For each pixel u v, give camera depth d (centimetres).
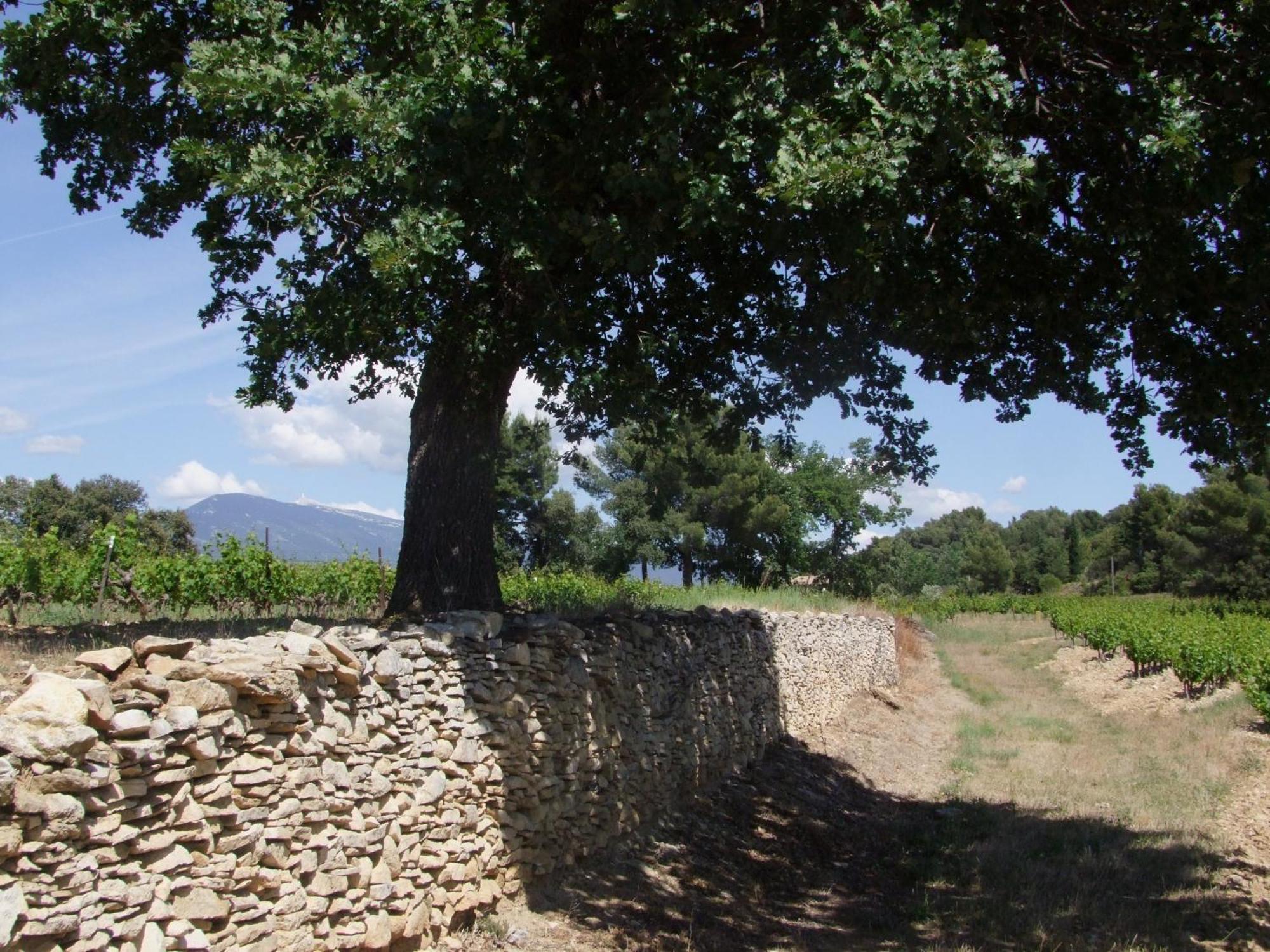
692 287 941
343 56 707
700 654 1148
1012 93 792
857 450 4038
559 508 3959
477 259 766
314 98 670
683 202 698
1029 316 966
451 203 713
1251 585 5119
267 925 479
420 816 619
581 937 689
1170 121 721
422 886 614
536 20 737
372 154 679
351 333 714
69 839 379
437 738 653
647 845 917
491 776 704
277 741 506
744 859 967
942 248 915
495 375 823
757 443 992
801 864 998
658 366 945
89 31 837
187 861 436
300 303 748
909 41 640
